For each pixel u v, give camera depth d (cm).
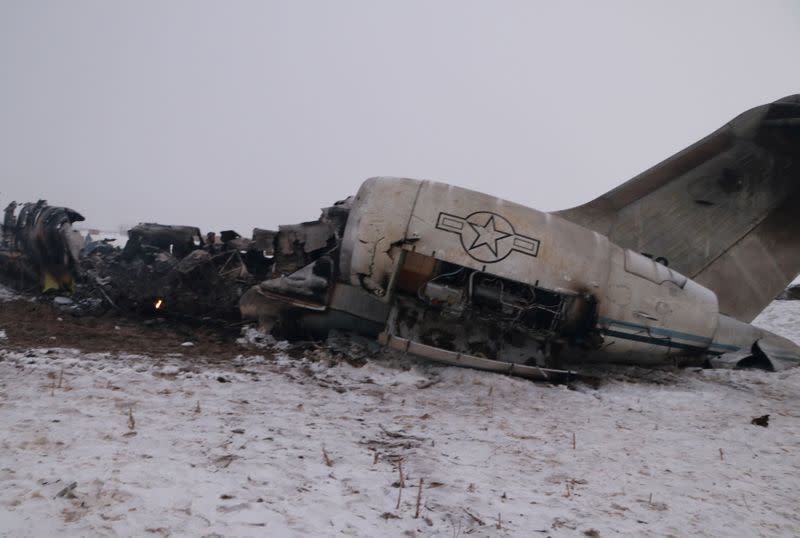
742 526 360
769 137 1059
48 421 441
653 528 345
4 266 1235
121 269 1127
